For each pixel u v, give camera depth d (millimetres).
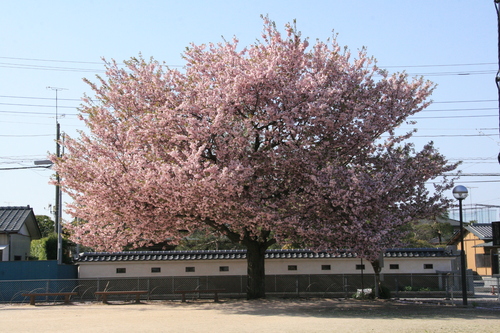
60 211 24062
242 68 17000
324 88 17188
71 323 13539
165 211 16844
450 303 18344
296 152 16484
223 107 15938
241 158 16578
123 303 19859
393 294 21281
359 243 15938
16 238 29500
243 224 17484
